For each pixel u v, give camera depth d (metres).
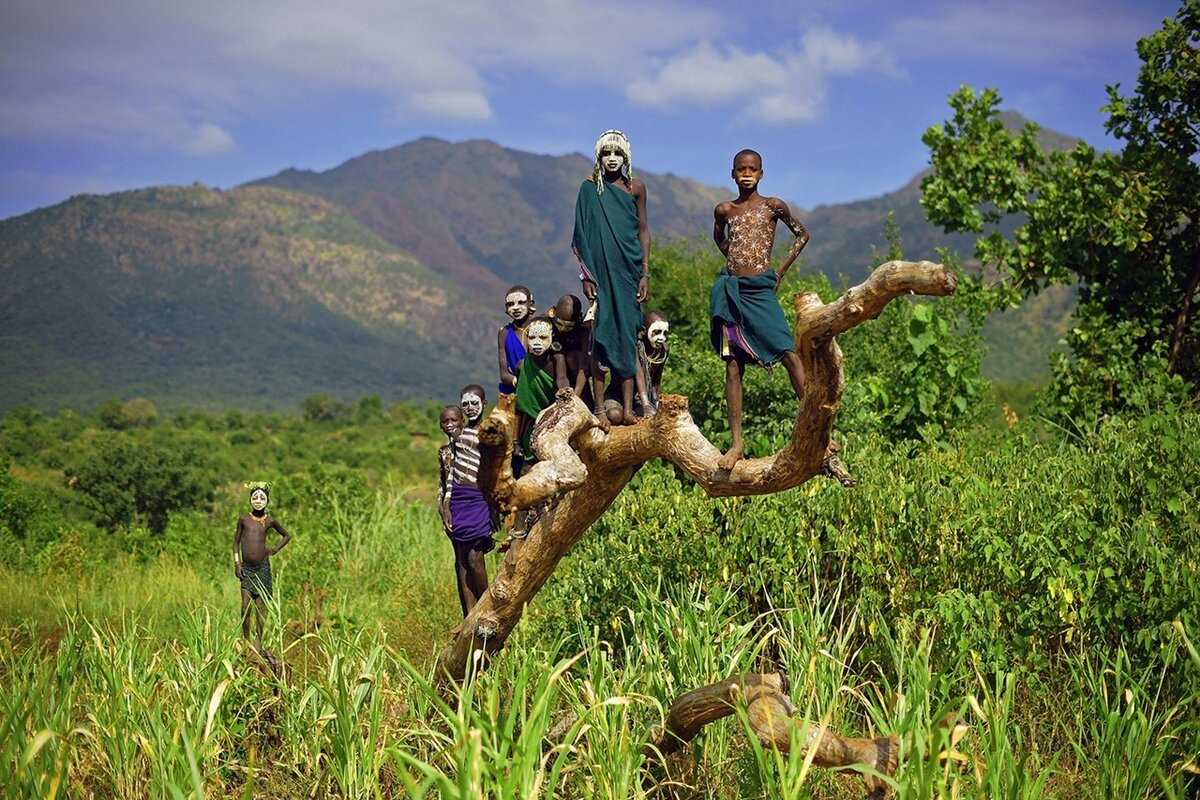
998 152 15.24
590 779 6.45
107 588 16.09
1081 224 14.20
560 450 5.63
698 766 6.86
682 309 18.25
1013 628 8.23
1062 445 11.63
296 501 21.59
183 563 18.78
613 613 9.42
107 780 7.12
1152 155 14.27
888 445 11.62
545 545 6.95
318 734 7.31
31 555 19.11
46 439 66.19
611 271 6.48
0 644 9.24
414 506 18.86
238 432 86.31
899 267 4.86
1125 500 8.92
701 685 7.20
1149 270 14.36
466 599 9.45
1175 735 6.41
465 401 9.20
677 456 6.15
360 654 7.86
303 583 14.30
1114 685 7.70
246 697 7.88
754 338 6.21
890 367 14.12
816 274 16.23
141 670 7.95
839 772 6.59
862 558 8.51
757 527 9.05
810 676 7.13
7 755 6.42
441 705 5.98
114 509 33.84
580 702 7.00
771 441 11.89
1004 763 5.91
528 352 6.83
